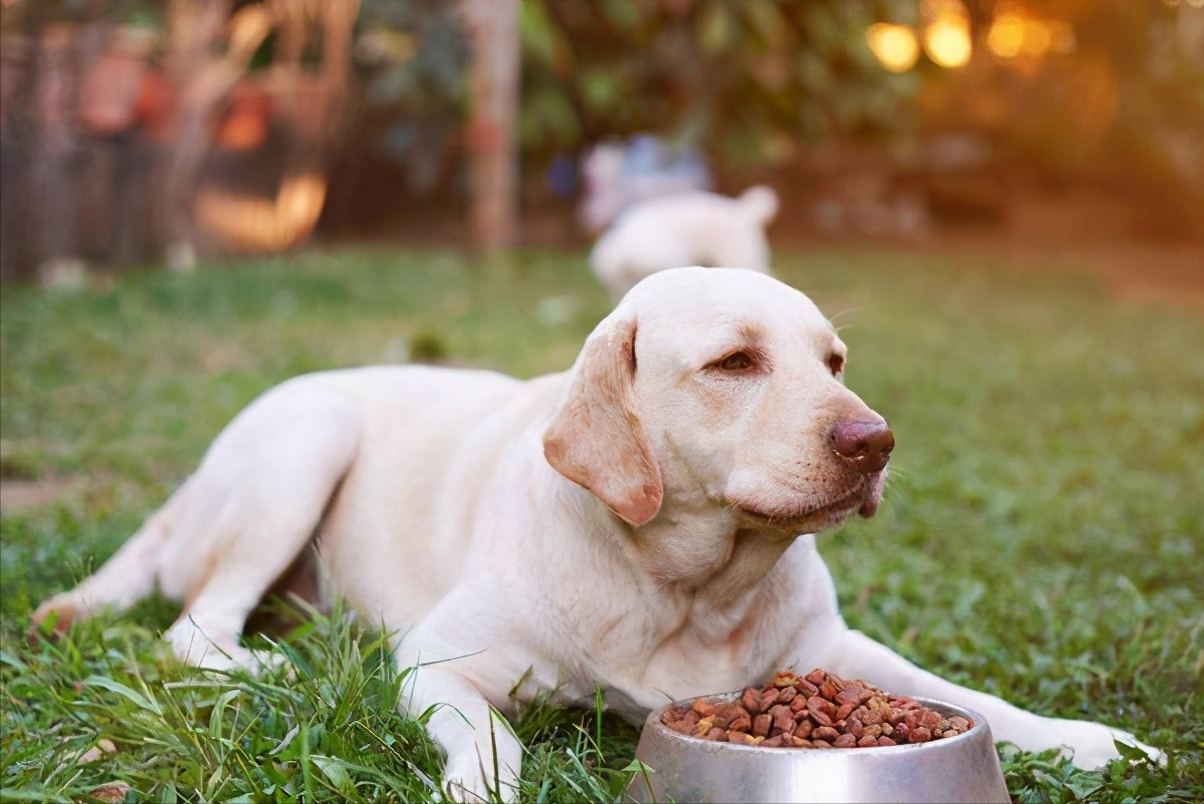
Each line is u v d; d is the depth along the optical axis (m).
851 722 2.57
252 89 15.88
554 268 15.59
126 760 2.97
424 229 19.70
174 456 6.62
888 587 4.50
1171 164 22.17
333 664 3.18
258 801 2.68
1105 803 2.77
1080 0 20.75
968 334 11.58
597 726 2.87
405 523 3.56
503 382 3.92
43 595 4.25
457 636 3.07
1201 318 13.30
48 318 10.80
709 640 3.08
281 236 16.47
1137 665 3.70
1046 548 5.23
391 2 16.12
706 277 2.99
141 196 14.21
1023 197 22.94
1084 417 8.11
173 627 3.65
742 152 16.28
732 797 2.40
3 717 3.23
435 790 2.62
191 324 11.14
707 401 2.86
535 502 3.13
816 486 2.74
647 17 15.59
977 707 3.12
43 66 12.89
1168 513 5.75
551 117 16.39
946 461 6.77
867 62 15.33
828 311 12.86
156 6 13.86
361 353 9.77
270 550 3.70
